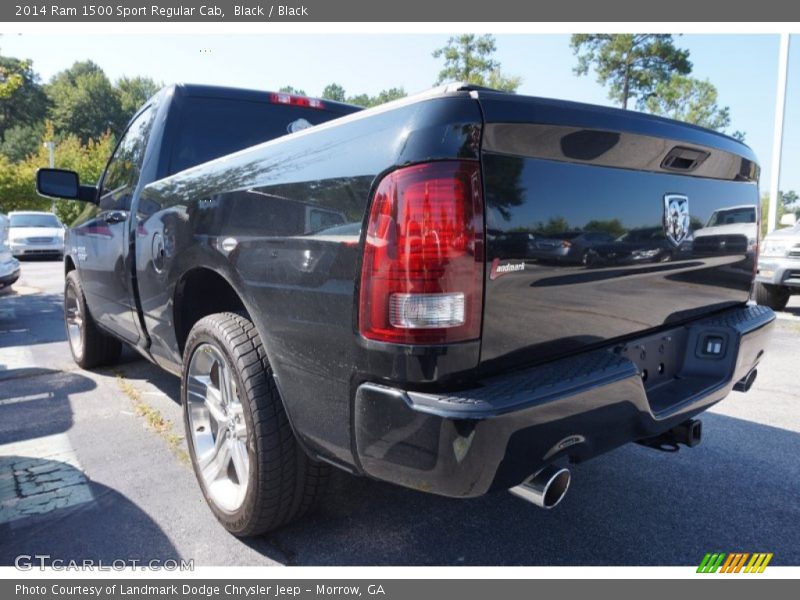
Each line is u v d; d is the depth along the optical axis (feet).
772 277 24.57
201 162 10.62
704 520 7.96
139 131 11.51
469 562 6.97
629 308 6.48
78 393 13.26
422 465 4.80
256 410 6.50
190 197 7.90
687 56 107.65
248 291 6.57
